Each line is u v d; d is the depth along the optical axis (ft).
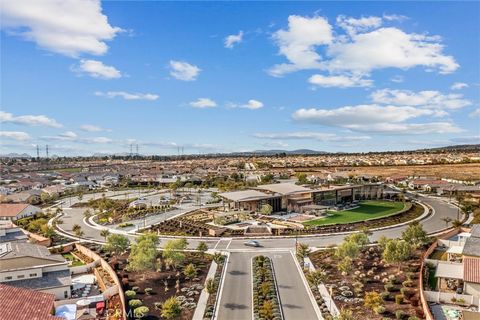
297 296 184.24
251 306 173.99
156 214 418.10
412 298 172.65
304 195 443.73
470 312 144.77
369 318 159.12
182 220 373.61
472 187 556.51
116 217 407.23
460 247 237.45
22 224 378.32
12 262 199.82
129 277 210.79
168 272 219.00
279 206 429.79
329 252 252.83
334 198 463.83
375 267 222.89
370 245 270.87
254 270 221.46
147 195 588.09
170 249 231.50
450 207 447.01
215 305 175.11
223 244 284.61
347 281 201.98
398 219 368.48
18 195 538.88
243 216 384.47
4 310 126.31
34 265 204.74
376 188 504.84
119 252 264.11
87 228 361.71
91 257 259.19
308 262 234.58
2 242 272.72
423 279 198.18
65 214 442.09
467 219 373.81
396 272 213.05
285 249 267.59
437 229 331.57
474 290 174.70
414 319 150.51
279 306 172.96
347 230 323.37
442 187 576.20
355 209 428.15
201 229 333.21
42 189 631.97
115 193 631.97
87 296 191.72
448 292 180.45
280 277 209.97
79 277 221.46
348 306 171.32
